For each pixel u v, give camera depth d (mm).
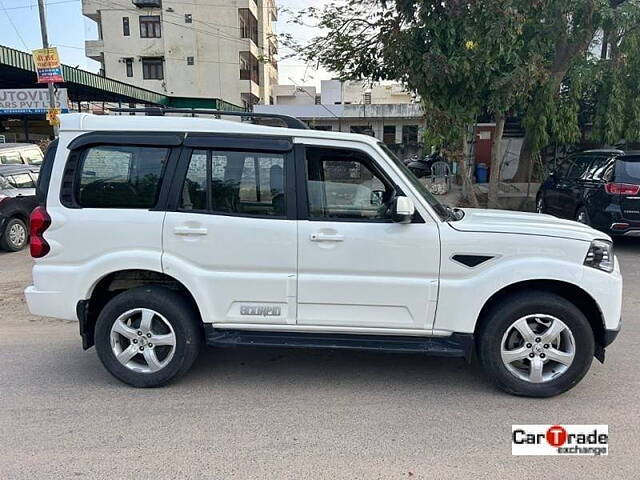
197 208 3779
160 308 3812
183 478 2809
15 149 12094
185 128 3791
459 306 3650
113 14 44406
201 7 44156
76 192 3830
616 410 3553
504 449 3088
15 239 9586
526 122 14445
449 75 9172
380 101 47844
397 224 3650
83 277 3807
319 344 3801
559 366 3693
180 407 3625
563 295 3811
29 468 2893
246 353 4660
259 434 3264
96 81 26156
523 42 9930
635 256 8711
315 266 3699
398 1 9492
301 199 3711
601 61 13906
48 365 4383
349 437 3225
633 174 8406
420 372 4238
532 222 3963
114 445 3135
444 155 11461
